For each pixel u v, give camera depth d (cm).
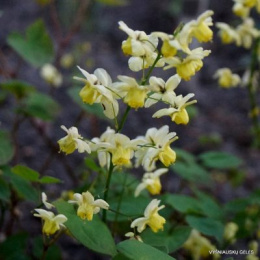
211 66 94
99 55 95
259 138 57
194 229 45
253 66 54
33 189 43
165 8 110
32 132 71
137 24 108
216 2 110
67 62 75
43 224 38
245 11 52
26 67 88
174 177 64
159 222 37
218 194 62
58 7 106
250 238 54
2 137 45
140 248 34
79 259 52
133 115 77
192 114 56
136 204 42
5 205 48
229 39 53
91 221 36
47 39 55
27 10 110
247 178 66
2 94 58
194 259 46
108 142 37
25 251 46
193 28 34
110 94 35
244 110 83
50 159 59
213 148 72
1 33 100
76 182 58
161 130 37
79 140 36
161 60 35
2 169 43
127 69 91
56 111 55
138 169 63
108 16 110
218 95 87
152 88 35
